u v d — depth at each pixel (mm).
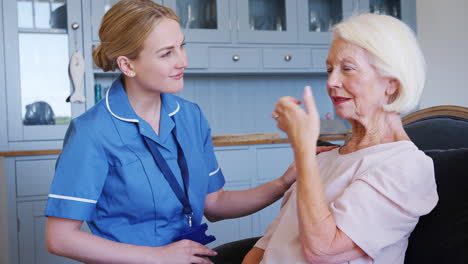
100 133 1312
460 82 4004
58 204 1261
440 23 4000
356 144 1181
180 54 1298
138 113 1385
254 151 3400
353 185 1029
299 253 1093
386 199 997
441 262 1050
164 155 1384
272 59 3707
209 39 3574
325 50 3824
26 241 3006
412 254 1114
